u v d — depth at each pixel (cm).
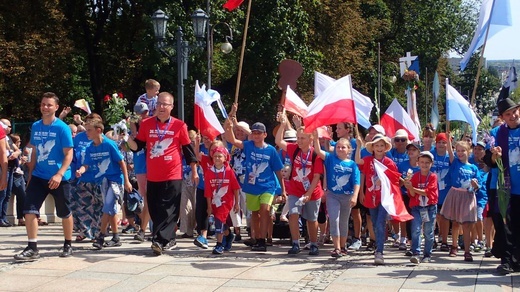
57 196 902
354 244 1066
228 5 1152
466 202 958
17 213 1395
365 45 4159
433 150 1080
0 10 2780
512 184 820
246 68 2800
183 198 1164
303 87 2956
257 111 2850
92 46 3114
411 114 1777
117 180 1020
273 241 1142
